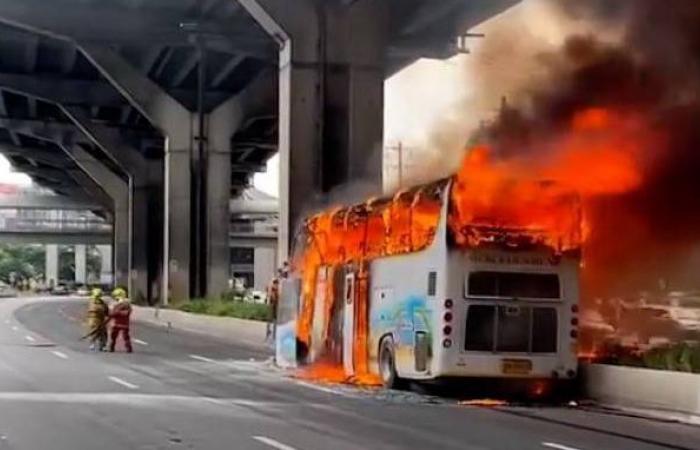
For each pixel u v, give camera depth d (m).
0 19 49.28
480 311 19.53
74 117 81.62
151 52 61.53
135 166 89.50
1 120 92.00
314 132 36.91
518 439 14.51
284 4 36.72
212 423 15.82
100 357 30.30
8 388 20.88
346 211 23.91
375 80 37.41
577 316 19.95
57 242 157.00
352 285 23.28
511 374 19.56
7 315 65.50
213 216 62.81
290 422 16.06
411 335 20.48
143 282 90.69
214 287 62.78
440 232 19.69
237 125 63.59
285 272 27.69
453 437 14.59
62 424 15.58
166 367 27.02
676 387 17.86
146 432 14.73
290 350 26.30
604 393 19.61
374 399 19.80
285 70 37.22
